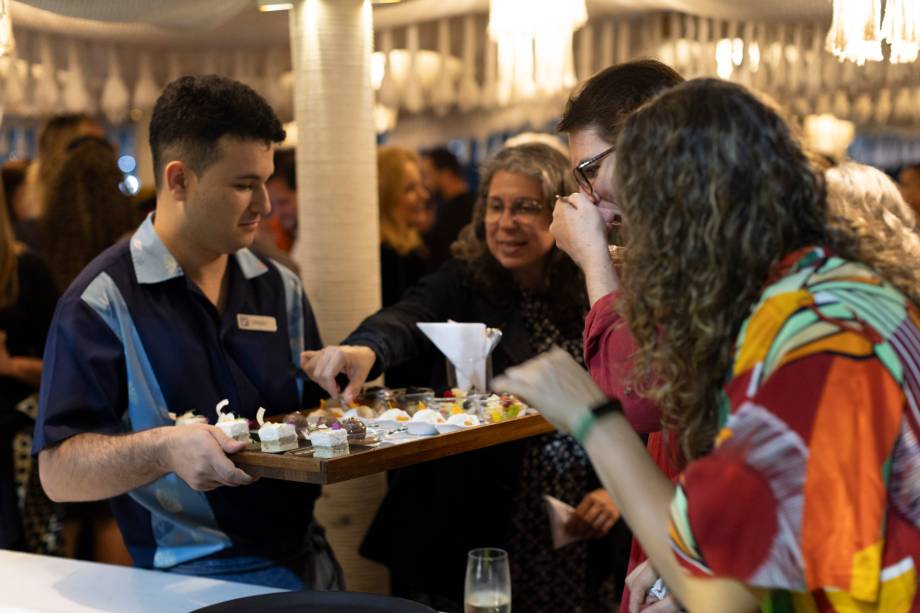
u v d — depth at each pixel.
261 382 1.94
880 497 0.93
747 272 1.03
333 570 2.05
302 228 2.50
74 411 1.72
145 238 1.85
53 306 3.19
